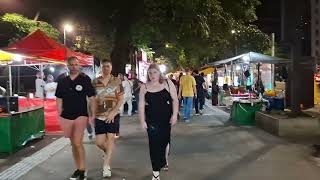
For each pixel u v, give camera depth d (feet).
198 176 26.18
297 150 34.96
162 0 79.20
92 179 25.75
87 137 42.52
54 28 86.48
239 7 89.81
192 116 65.62
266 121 47.47
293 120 43.29
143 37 86.69
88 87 25.21
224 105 87.56
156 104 24.07
